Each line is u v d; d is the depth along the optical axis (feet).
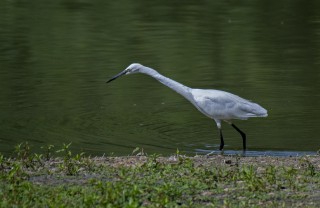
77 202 28.60
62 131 47.57
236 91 60.13
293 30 87.10
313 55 74.02
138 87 62.18
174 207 27.84
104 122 50.37
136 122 50.57
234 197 29.81
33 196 29.22
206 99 45.29
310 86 61.52
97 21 92.94
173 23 91.50
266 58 72.90
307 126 49.88
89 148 43.21
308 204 28.81
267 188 31.07
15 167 32.48
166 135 47.42
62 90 60.03
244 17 95.40
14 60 71.41
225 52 75.20
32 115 51.96
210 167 35.37
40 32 85.76
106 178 33.37
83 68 68.18
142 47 77.51
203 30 87.20
